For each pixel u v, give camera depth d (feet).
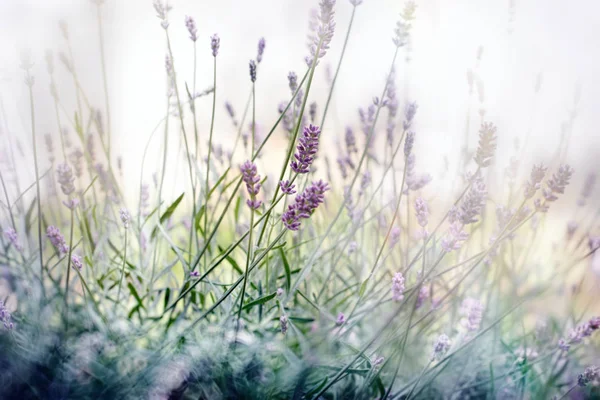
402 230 2.98
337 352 2.73
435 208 3.27
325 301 2.92
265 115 4.40
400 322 2.80
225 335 2.64
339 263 3.19
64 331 2.62
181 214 3.50
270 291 2.82
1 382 2.48
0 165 3.01
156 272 3.02
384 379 2.73
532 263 3.22
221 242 3.37
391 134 3.05
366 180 3.04
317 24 2.67
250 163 2.28
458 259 2.96
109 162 3.03
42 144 3.16
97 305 2.73
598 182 3.18
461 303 2.91
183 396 2.58
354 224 3.01
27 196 3.17
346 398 2.64
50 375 2.51
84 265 2.92
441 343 2.51
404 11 2.75
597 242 2.96
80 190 2.98
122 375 2.56
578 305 3.16
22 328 2.71
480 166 2.51
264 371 2.65
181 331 2.70
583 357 3.02
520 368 2.72
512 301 3.00
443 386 2.76
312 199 2.31
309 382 2.60
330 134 3.75
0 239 2.92
